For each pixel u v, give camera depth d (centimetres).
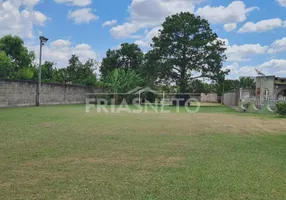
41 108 1745
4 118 1066
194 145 592
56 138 646
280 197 304
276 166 427
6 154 481
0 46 2766
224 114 1562
